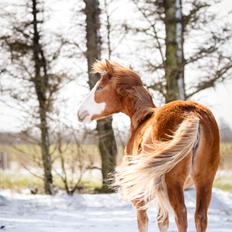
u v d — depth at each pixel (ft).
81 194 51.37
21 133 54.70
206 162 21.13
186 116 20.75
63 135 52.03
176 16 49.88
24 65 54.75
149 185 19.70
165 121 21.09
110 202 46.09
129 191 20.83
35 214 40.24
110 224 34.99
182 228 19.80
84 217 38.70
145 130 22.29
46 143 53.98
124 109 25.02
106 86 25.62
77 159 52.31
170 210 20.42
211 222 36.29
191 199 46.09
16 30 54.44
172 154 19.56
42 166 56.59
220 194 48.19
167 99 49.70
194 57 49.65
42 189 56.80
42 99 53.83
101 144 53.67
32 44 54.90
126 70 25.30
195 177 21.26
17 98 54.29
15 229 31.99
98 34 53.78
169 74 49.57
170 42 49.80
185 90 52.03
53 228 32.65
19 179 68.28
